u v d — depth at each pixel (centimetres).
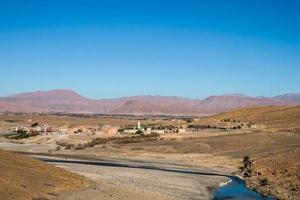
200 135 16188
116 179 7706
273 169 8925
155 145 14600
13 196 4491
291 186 7250
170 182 7925
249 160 11094
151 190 6669
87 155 13288
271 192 7000
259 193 7056
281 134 15300
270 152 12162
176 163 11562
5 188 4631
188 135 16325
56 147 15638
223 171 10231
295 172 8156
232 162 11594
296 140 13900
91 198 5147
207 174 9544
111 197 5375
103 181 6912
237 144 13862
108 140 16212
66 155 13188
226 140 14550
